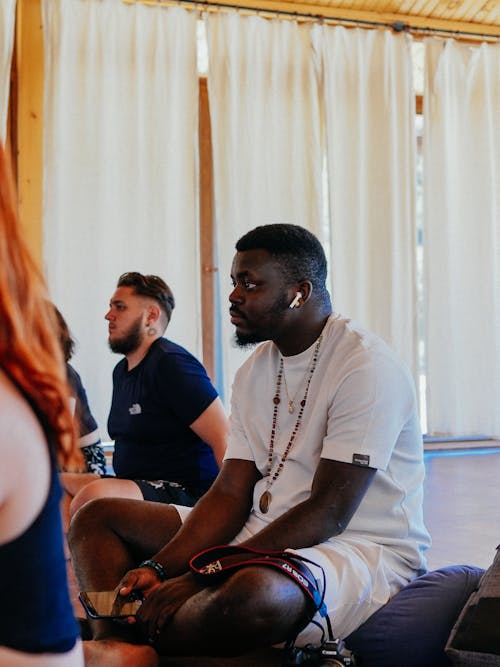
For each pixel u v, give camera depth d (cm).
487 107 645
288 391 196
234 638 158
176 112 583
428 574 188
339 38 619
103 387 559
